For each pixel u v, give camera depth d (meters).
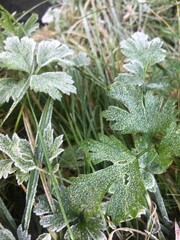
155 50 0.21
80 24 0.29
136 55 0.21
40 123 0.19
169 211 0.19
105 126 0.21
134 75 0.21
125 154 0.17
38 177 0.17
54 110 0.21
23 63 0.20
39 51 0.20
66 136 0.19
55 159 0.19
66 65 0.22
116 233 0.18
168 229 0.18
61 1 0.31
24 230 0.17
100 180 0.16
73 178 0.16
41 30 0.28
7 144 0.17
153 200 0.19
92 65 0.25
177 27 0.29
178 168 0.19
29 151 0.17
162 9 0.29
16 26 0.24
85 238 0.16
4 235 0.16
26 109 0.20
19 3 0.28
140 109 0.18
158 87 0.21
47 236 0.16
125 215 0.16
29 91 0.21
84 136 0.20
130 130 0.18
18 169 0.17
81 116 0.21
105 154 0.17
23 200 0.19
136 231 0.17
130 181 0.16
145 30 0.29
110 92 0.18
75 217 0.17
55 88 0.19
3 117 0.21
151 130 0.18
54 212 0.17
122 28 0.29
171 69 0.22
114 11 0.30
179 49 0.26
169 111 0.18
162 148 0.17
